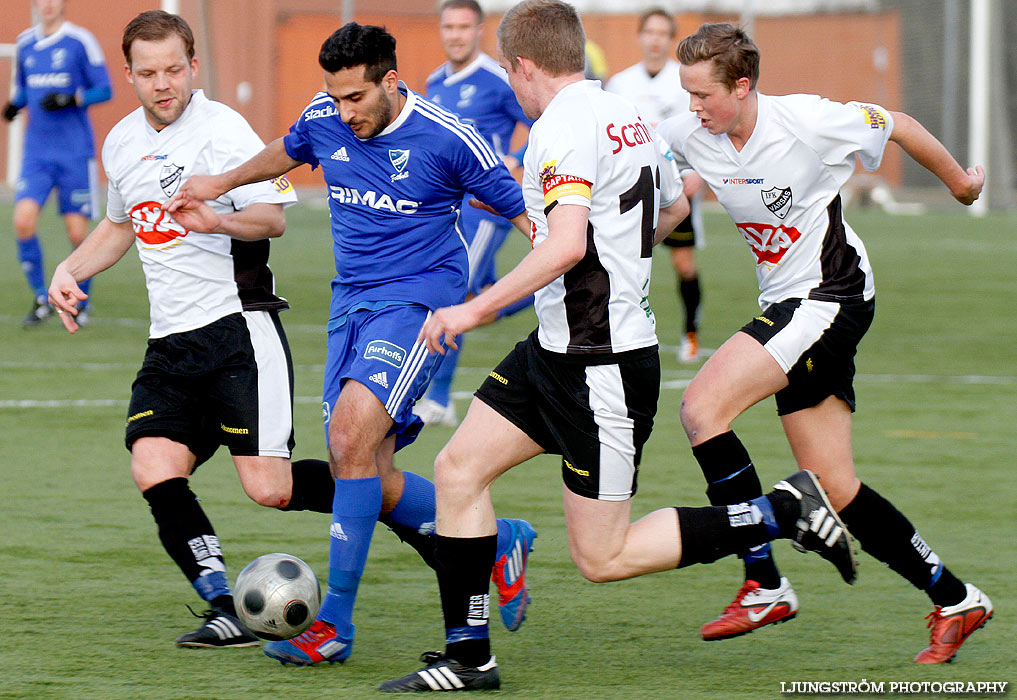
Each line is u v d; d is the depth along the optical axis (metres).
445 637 13.80
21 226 36.38
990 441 24.41
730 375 13.53
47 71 36.38
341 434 13.37
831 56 94.12
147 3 87.06
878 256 59.25
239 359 14.38
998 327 39.94
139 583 15.62
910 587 16.12
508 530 13.73
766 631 14.30
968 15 90.69
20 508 18.98
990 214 86.62
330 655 12.98
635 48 94.38
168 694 11.86
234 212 14.43
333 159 14.03
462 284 14.53
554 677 12.69
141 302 43.44
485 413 12.61
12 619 14.11
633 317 12.38
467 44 28.47
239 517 18.88
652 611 15.02
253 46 86.12
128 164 14.52
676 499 19.97
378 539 18.16
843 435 13.84
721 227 79.50
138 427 14.22
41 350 33.56
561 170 11.86
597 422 12.33
